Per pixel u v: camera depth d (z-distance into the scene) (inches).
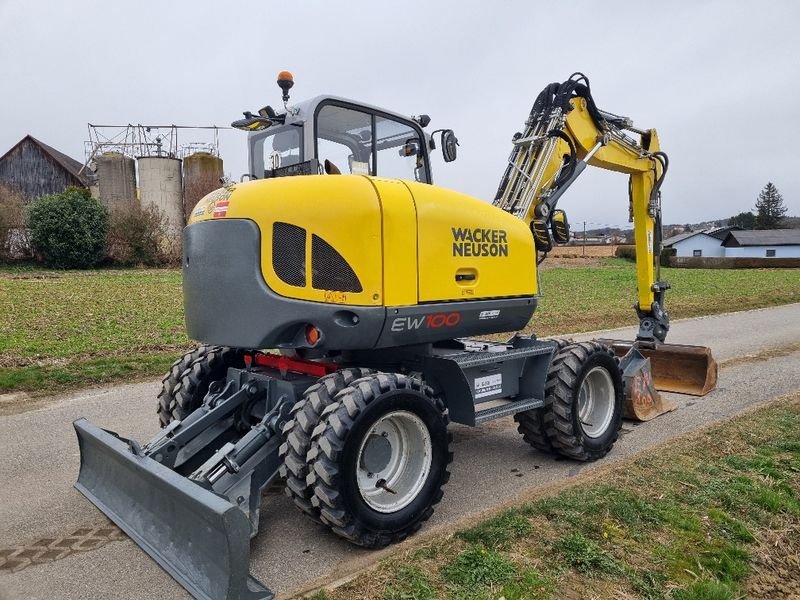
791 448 207.2
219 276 156.0
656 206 284.2
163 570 135.2
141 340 418.6
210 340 159.5
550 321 572.7
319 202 150.3
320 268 149.6
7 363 340.5
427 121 207.3
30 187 1649.9
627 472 185.9
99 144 1566.2
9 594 127.5
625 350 293.0
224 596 114.2
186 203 1441.9
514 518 153.6
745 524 155.2
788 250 2491.4
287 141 181.5
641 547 142.5
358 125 184.7
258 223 150.3
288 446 141.1
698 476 181.9
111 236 1144.2
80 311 547.8
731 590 127.9
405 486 152.7
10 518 162.9
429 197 165.6
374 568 133.4
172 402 195.8
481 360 178.5
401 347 180.2
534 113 231.0
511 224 193.6
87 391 300.0
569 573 131.6
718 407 273.4
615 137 256.2
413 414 150.5
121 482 155.7
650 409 256.7
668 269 1574.8
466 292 174.6
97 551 145.7
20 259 1110.4
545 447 206.7
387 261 153.7
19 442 224.4
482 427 252.1
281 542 150.9
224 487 141.4
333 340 151.6
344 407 137.6
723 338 471.8
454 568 131.9
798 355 395.9
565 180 232.5
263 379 171.5
